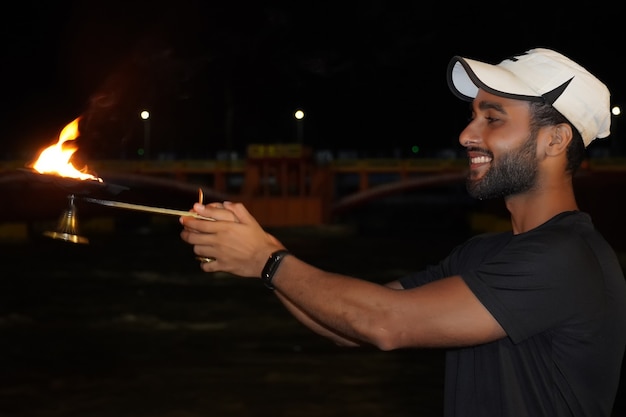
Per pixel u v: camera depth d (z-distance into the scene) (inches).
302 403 564.4
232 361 711.7
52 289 1230.9
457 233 2566.4
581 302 78.0
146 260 1665.8
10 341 818.2
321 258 1792.6
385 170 2807.6
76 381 637.9
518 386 79.5
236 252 83.1
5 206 2150.6
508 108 84.8
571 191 86.8
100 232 2471.7
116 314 995.9
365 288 80.0
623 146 3029.0
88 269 1499.8
